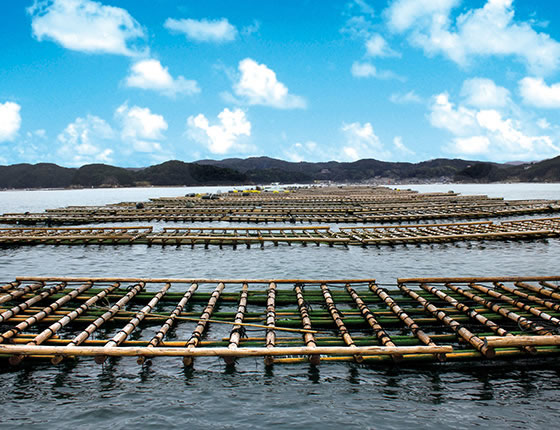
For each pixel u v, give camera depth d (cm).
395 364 1155
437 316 1416
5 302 1634
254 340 1255
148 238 3316
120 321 1475
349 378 1094
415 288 1933
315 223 4706
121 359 1203
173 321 1434
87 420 920
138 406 973
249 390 1040
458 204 6356
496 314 1459
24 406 971
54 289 1695
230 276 2345
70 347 1111
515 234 3409
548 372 1119
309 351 1105
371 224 4694
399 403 984
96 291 1736
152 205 6619
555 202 6600
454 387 1051
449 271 2444
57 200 13025
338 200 7288
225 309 1625
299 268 2531
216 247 3259
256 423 910
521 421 916
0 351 1102
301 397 1007
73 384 1068
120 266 2622
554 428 892
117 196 16550
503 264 2627
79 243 3388
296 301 1664
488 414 941
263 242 3319
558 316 1427
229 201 7181
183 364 1174
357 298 1603
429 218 4866
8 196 17600
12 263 2722
